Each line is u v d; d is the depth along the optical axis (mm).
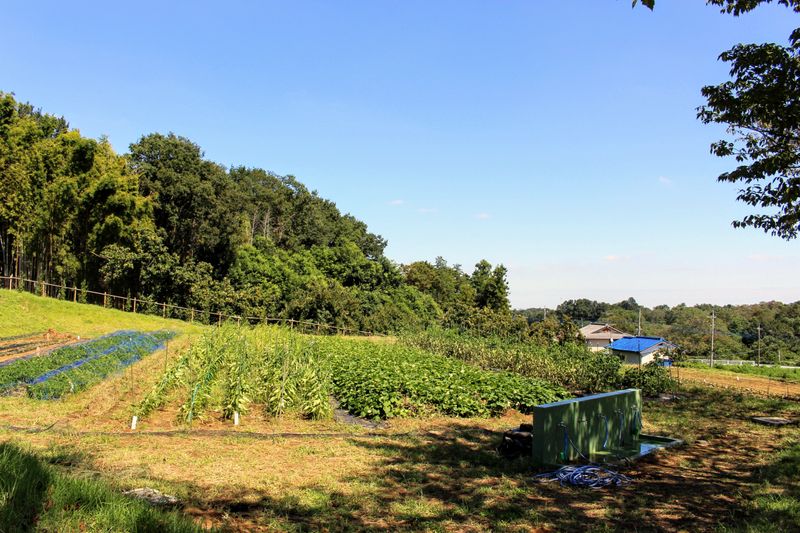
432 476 8633
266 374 15922
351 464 9164
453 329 35031
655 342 40906
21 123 36344
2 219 35219
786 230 11219
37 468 5992
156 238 40500
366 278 57188
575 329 32312
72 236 38562
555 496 7852
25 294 32906
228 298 42844
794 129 10328
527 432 10531
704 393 21078
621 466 9891
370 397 13984
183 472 8094
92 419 11383
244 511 6609
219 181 47344
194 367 16422
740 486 8695
